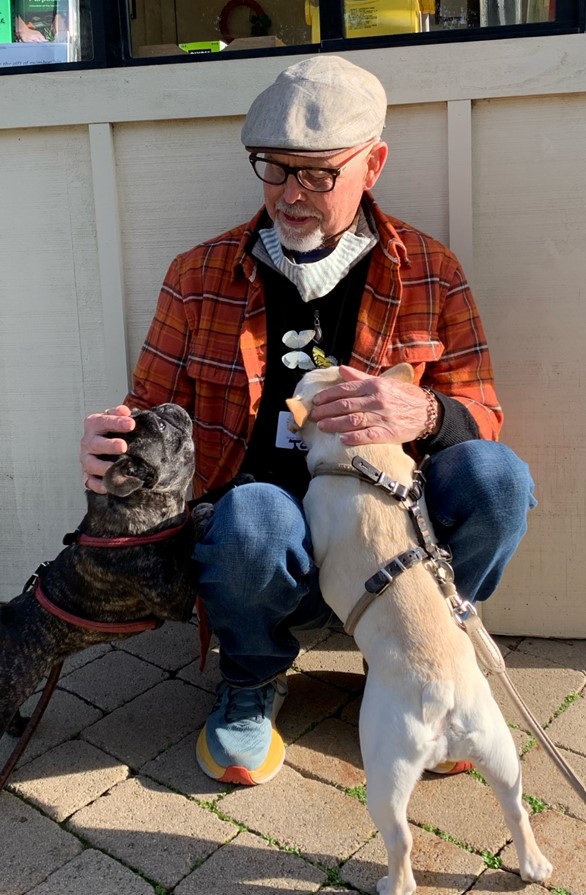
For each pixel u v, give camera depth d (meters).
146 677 2.54
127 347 2.83
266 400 2.25
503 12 2.45
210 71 2.57
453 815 1.93
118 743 2.22
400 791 1.56
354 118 2.00
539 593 2.73
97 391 2.87
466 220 2.55
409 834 1.58
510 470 1.88
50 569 2.14
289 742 2.21
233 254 2.30
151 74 2.60
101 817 1.95
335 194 2.05
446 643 1.65
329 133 1.96
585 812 1.93
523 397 2.65
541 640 2.74
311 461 1.99
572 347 2.60
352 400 1.95
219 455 2.35
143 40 2.63
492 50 2.43
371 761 1.60
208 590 1.92
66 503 2.97
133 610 2.11
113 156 2.69
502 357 2.64
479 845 1.84
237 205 2.69
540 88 2.43
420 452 2.15
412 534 1.83
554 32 2.42
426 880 1.75
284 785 2.05
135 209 2.73
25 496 2.99
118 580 2.02
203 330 2.29
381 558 1.79
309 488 1.97
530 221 2.55
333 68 2.08
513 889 1.72
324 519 1.89
